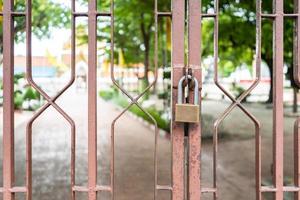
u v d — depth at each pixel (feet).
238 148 32.40
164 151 31.24
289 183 17.70
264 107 76.43
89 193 7.08
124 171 24.03
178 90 7.04
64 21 35.37
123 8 43.78
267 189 7.22
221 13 36.01
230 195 18.78
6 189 7.08
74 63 7.16
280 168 7.20
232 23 42.47
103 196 18.53
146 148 32.81
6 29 7.07
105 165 25.85
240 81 94.43
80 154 30.27
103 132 44.80
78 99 116.88
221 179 21.86
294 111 59.88
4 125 7.09
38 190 19.70
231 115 60.80
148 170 24.31
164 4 37.86
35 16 34.58
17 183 21.07
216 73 7.25
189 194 7.13
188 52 7.11
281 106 7.20
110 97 113.91
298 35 7.26
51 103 7.09
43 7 34.58
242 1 32.22
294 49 7.38
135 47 75.51
